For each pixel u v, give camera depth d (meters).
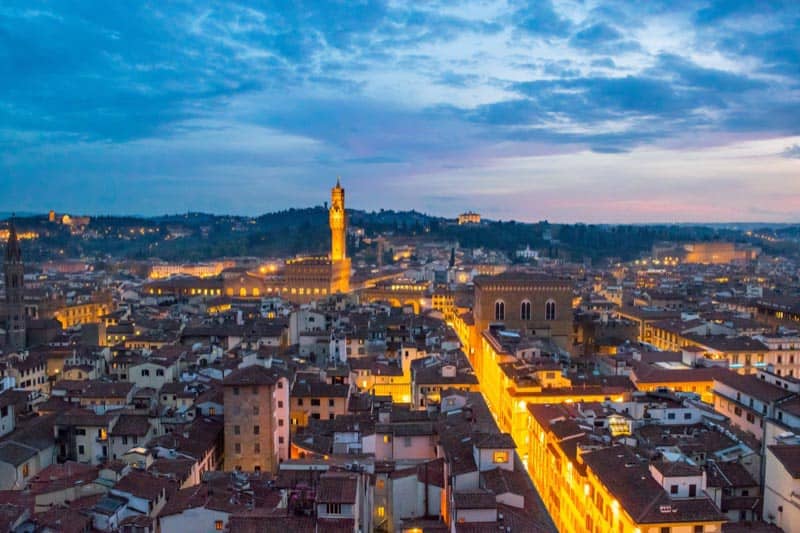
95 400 177.25
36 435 150.50
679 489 105.12
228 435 144.00
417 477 121.25
